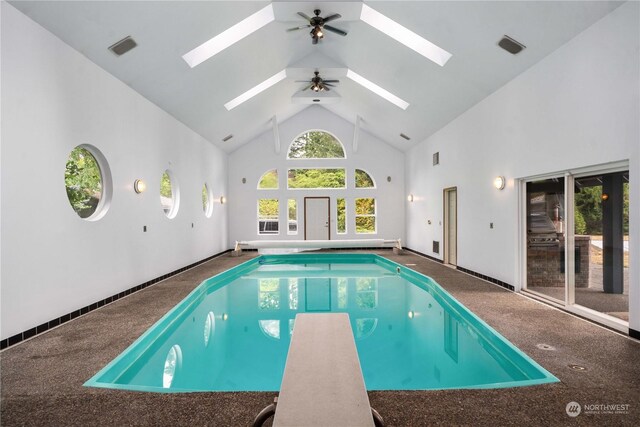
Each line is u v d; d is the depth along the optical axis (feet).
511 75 18.49
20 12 12.01
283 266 33.27
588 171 14.15
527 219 18.42
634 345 11.18
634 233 11.63
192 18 16.57
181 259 26.25
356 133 40.45
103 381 9.47
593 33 13.24
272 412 6.33
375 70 25.59
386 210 42.37
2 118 11.27
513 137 18.79
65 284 13.89
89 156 17.28
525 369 10.29
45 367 9.75
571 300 14.99
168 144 24.13
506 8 14.65
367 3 18.40
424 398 8.19
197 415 7.52
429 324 16.24
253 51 22.61
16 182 11.73
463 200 25.41
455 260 28.35
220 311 18.39
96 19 13.98
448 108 25.79
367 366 11.81
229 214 41.65
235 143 38.99
